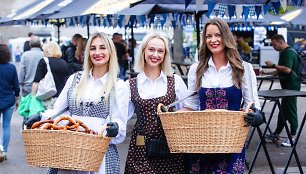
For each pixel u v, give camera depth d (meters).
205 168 4.31
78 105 4.08
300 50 18.94
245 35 19.89
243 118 3.85
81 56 11.46
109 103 4.05
